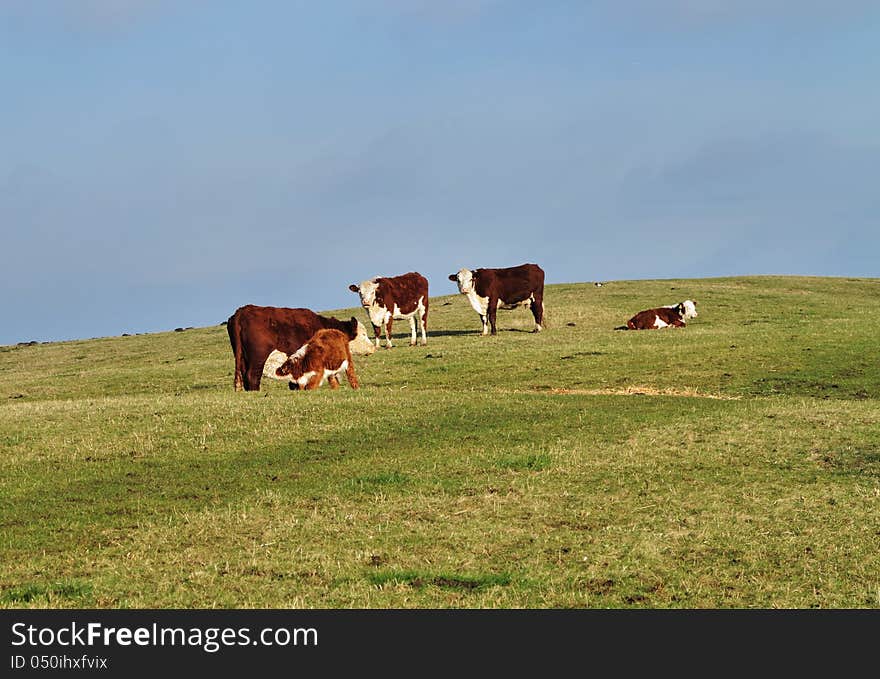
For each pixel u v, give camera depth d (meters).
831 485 14.95
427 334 46.94
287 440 18.67
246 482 15.70
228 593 10.70
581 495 14.61
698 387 28.47
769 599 10.71
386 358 35.41
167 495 14.96
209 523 13.22
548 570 11.41
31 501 14.77
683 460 16.56
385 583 10.97
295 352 25.31
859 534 12.66
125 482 15.92
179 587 10.84
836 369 29.66
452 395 23.98
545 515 13.62
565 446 17.61
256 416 20.42
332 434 19.14
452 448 17.70
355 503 14.23
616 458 16.69
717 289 60.62
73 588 10.77
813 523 13.16
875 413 19.92
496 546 12.30
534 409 21.66
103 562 11.66
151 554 11.96
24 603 10.32
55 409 22.05
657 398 23.84
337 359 25.27
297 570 11.40
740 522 13.23
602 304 54.72
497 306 44.09
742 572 11.42
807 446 17.34
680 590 10.94
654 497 14.44
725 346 33.91
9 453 17.95
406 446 18.02
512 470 16.05
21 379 41.47
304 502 14.29
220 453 17.80
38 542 12.52
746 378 29.17
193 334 57.22
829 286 63.44
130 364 45.66
